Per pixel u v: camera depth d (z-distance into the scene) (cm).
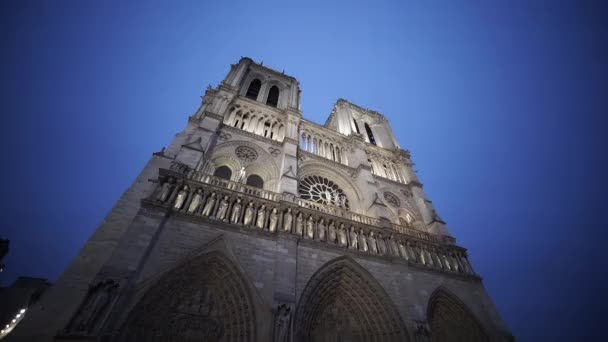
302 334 1881
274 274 1962
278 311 1727
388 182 4125
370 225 2753
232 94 3762
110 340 1355
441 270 2789
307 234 2384
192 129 3130
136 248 1691
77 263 1606
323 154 4031
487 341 2464
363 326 2236
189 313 1761
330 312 2242
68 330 1295
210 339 1712
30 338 1269
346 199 3559
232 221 2158
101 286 1472
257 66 4959
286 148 3359
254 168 3148
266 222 2281
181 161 2453
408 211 3816
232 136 3259
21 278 4175
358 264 2369
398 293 2325
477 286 2859
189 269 1822
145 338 1542
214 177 2491
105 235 1783
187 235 1927
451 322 2598
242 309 1783
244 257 1980
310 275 2098
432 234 3272
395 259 2559
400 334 2081
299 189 3356
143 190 2152
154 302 1650
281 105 4403
